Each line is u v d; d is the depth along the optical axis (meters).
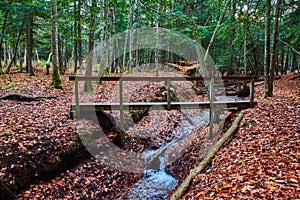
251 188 2.89
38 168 4.27
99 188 4.64
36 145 4.59
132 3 6.16
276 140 4.38
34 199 3.87
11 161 4.05
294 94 8.95
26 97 7.30
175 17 6.61
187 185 4.08
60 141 4.95
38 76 12.69
